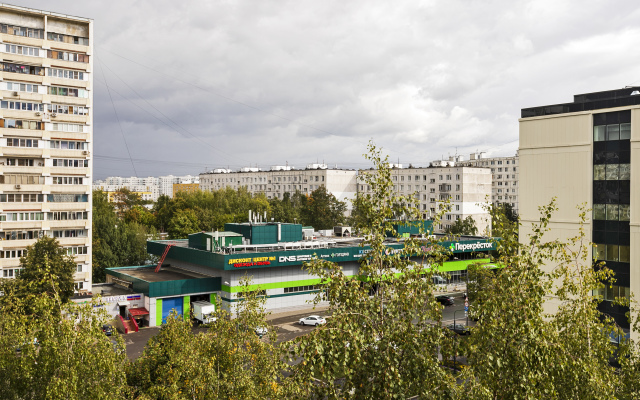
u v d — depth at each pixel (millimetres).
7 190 66125
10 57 66500
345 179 160875
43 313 19938
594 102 43031
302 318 59156
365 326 15156
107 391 19594
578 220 43281
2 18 66875
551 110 45656
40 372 19641
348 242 77812
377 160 16016
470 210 134375
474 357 15086
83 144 71438
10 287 50500
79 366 18703
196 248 69500
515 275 15094
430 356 14773
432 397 14266
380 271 15617
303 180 162500
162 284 59844
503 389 14648
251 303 25453
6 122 66250
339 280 15242
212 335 24125
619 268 41125
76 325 20094
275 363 22141
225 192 148250
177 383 24016
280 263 64188
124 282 69312
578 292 18594
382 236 15664
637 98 40531
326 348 14219
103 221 85938
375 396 14555
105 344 19641
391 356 14664
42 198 68562
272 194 172250
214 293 63844
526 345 14453
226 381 21562
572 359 15875
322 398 14680
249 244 68625
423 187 140750
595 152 42719
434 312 15211
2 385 21000
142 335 55125
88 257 71125
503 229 16062
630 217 40500
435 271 15781
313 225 126750
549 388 14906
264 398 21344
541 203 45656
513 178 168500
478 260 82812
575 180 43656
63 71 70250
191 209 122062
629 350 19844
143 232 99062
